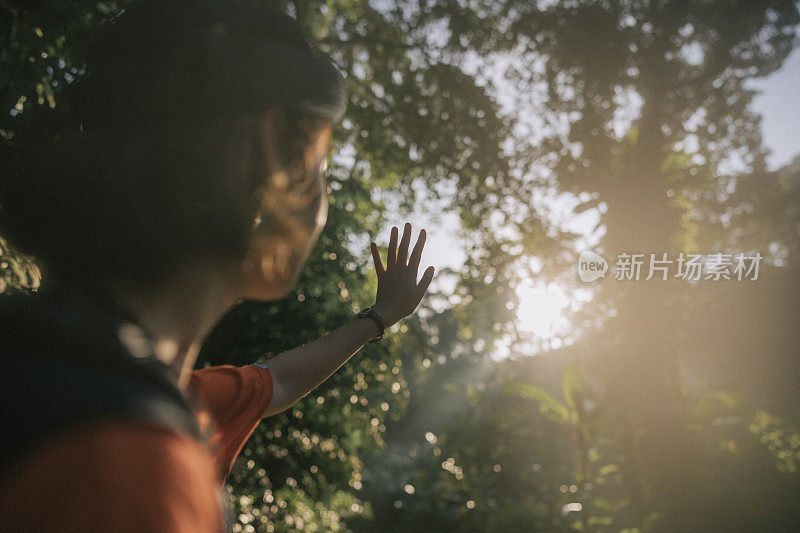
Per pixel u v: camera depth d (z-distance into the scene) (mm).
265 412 746
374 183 10703
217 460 686
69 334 276
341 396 8398
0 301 296
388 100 10297
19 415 247
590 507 11539
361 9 10016
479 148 10398
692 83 14625
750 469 10969
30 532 226
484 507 15258
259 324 7465
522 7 11773
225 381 719
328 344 820
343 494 10383
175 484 244
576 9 11859
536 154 11797
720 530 10211
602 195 11852
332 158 9156
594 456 12102
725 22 14078
